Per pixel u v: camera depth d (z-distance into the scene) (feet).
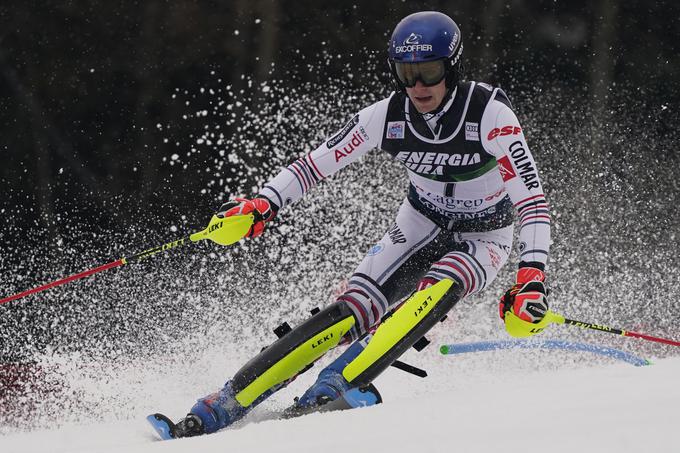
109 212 116.37
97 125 122.11
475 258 38.34
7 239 110.93
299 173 38.73
